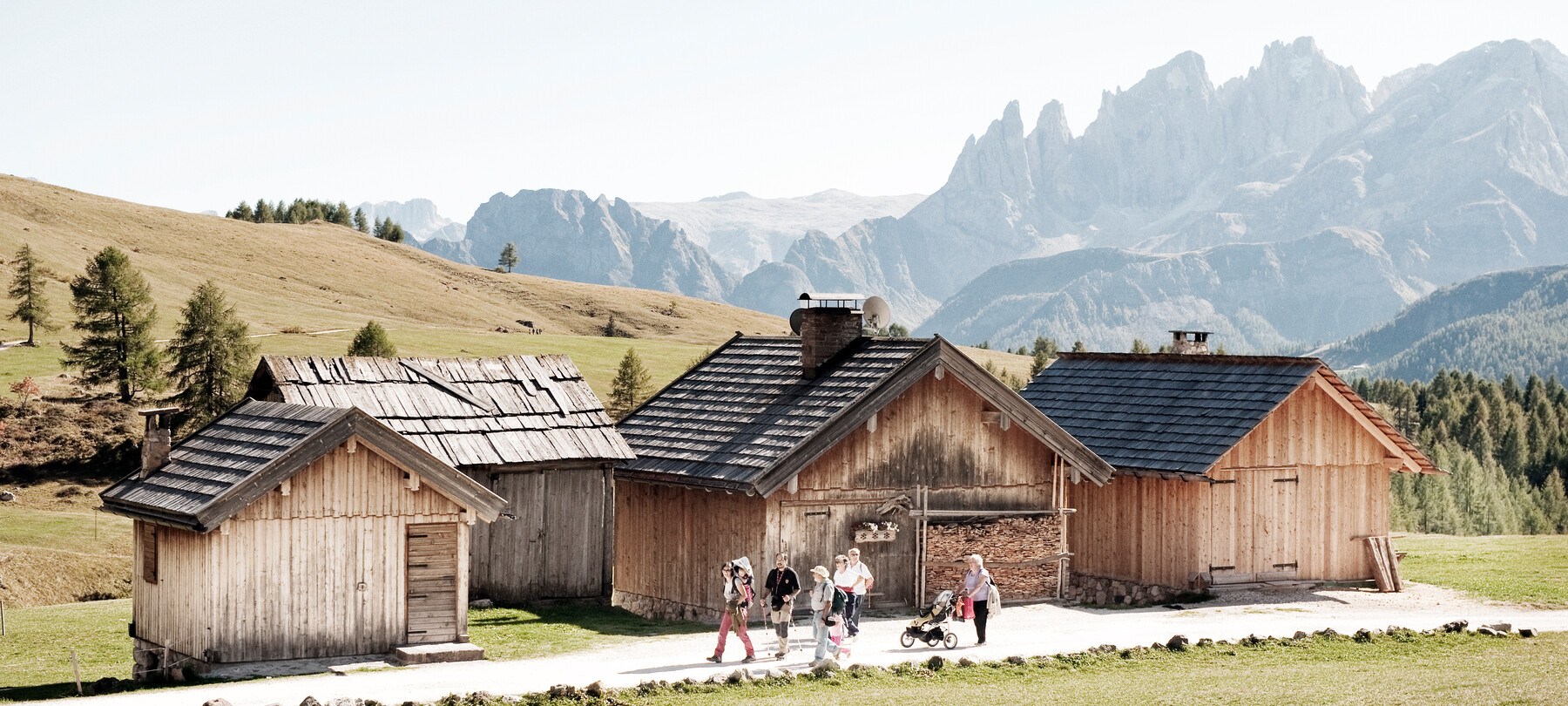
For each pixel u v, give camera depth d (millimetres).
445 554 23453
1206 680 19891
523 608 31000
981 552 31438
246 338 90500
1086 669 21453
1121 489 35906
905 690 19234
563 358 35031
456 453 30141
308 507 22188
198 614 21625
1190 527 33844
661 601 31891
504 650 23984
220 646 21422
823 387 31125
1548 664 21141
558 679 19750
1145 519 35125
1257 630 25734
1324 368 34594
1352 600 32875
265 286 177250
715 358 36812
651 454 32125
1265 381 35438
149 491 23281
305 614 22141
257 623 21734
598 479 32469
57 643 28500
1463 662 21719
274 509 21891
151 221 196500
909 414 30672
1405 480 103812
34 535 61062
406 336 141625
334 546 22422
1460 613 29828
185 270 172875
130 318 93000
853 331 32625
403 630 23000
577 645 24750
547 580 31812
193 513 21125
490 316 196250
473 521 23703
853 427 29250
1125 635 24844
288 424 23219
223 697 18250
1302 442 35188
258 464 21859
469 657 22578
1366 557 35656
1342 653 22906
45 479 76438
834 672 20562
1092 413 38656
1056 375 42438
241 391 89438
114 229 185125
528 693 18438
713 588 30031
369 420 22531
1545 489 140625
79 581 52594
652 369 134375
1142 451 35188
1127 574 35562
